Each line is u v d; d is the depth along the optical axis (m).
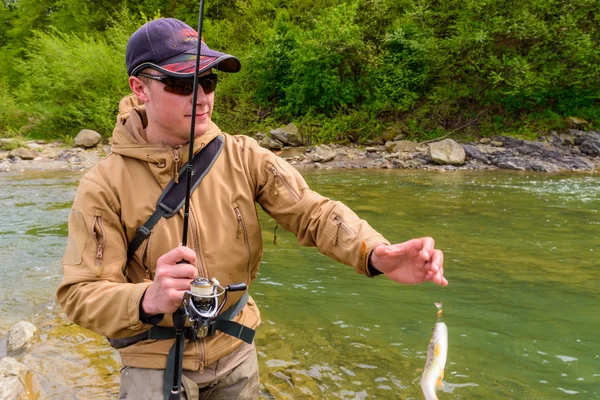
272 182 1.79
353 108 17.70
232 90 19.27
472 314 3.93
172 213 1.64
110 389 2.96
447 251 5.57
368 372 3.09
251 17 22.17
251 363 1.85
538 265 5.09
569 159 13.83
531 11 15.99
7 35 33.84
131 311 1.43
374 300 4.27
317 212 1.75
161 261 1.41
